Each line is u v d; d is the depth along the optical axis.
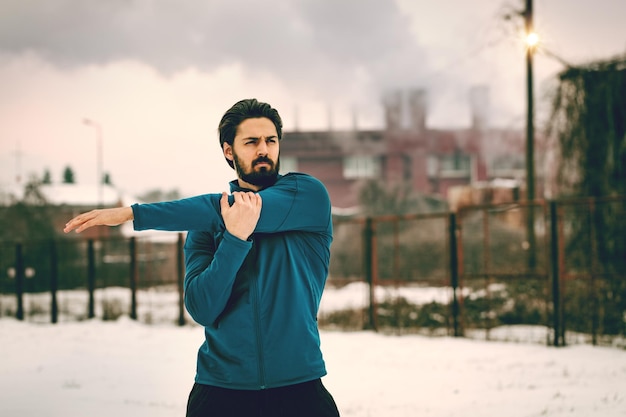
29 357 9.59
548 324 9.48
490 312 11.77
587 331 10.47
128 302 20.39
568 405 5.75
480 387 6.70
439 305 12.55
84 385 7.25
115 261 25.44
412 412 5.64
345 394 6.51
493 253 19.19
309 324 2.27
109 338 11.80
